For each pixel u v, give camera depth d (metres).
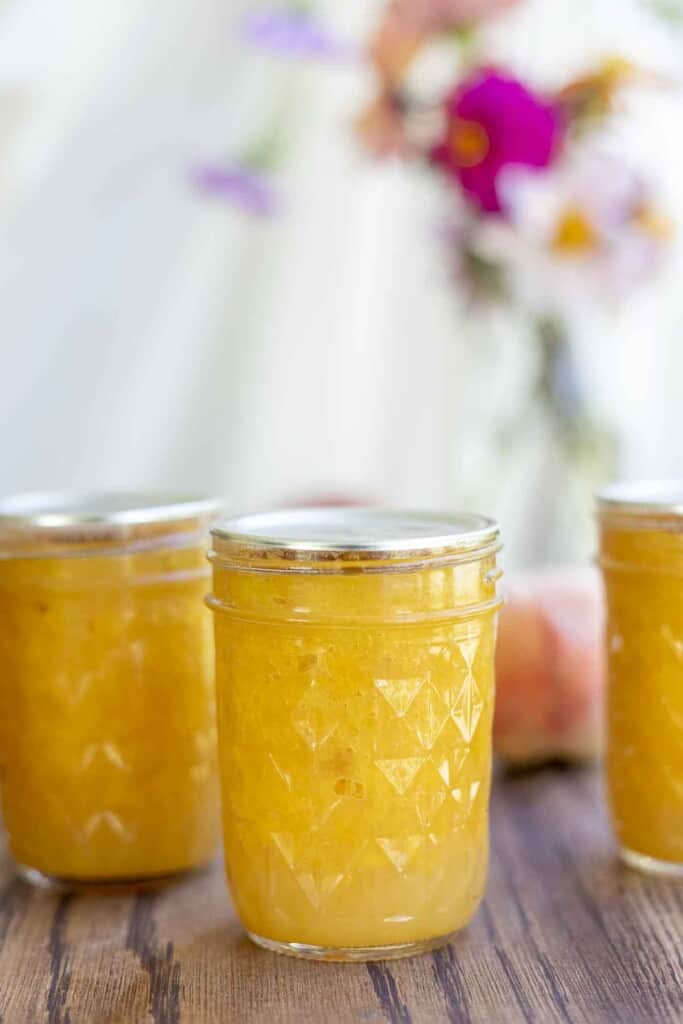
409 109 0.73
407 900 0.53
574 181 0.71
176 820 0.59
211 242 0.90
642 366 0.85
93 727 0.58
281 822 0.53
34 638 0.58
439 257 0.81
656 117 0.80
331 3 0.84
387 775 0.53
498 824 0.64
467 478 0.87
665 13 0.75
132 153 0.89
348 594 0.52
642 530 0.57
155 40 0.87
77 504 0.62
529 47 0.81
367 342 0.93
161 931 0.56
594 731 0.68
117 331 0.91
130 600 0.58
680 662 0.57
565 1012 0.51
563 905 0.57
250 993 0.53
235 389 0.93
